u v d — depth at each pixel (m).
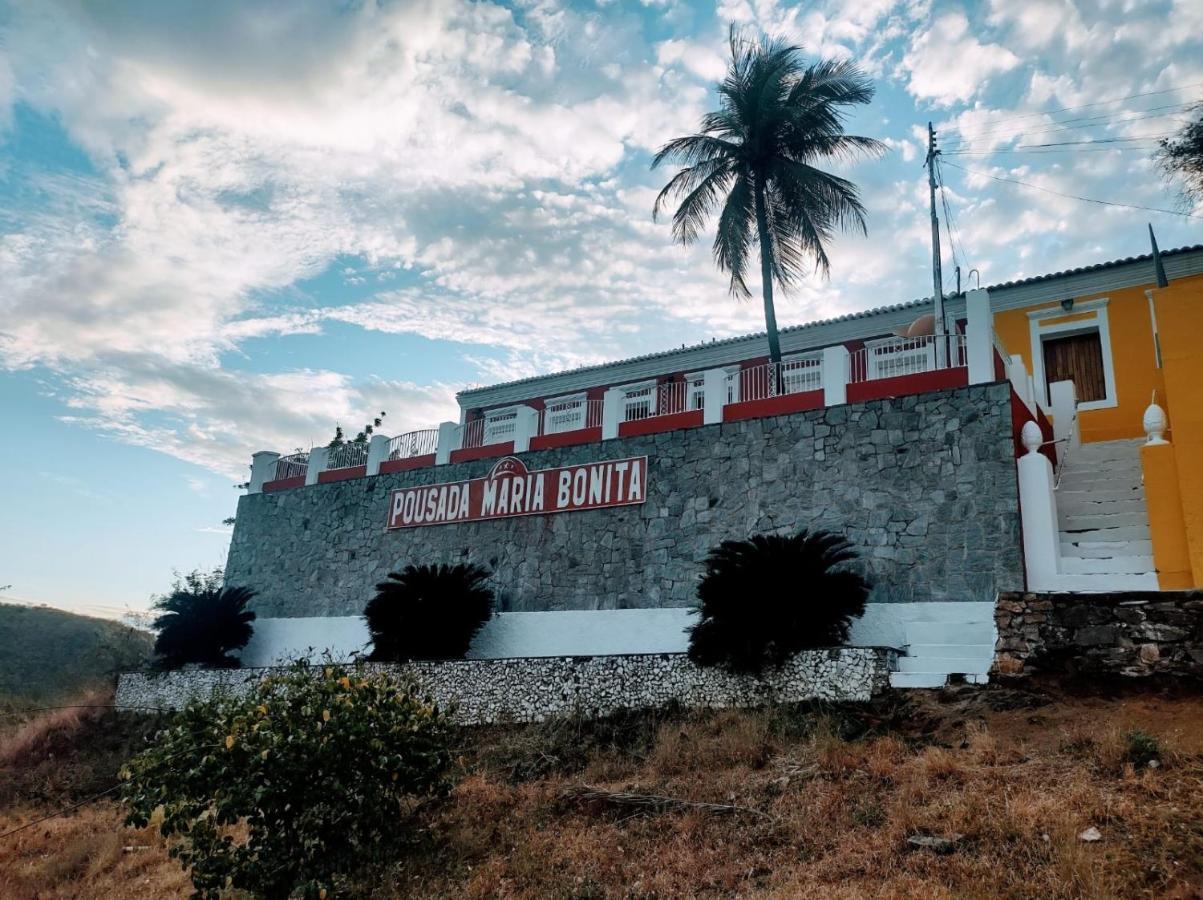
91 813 15.22
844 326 22.09
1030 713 9.78
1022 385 15.06
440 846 9.82
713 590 12.85
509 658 15.10
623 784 10.36
